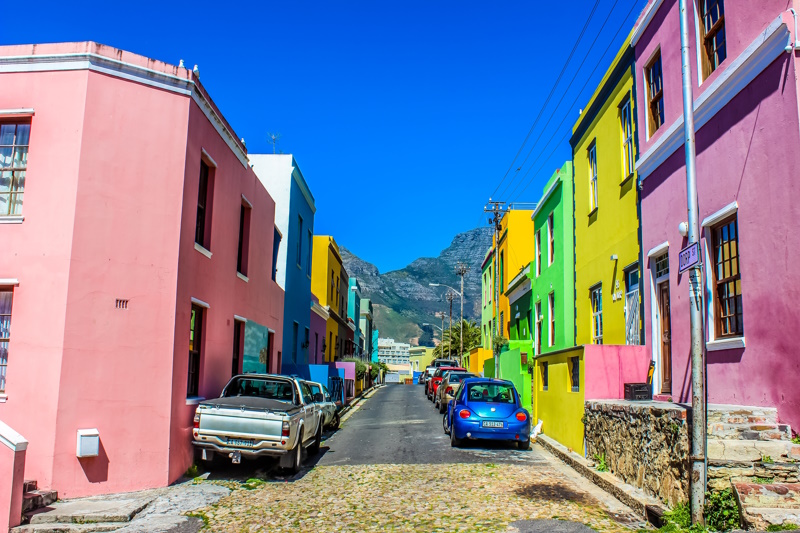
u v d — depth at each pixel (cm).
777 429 736
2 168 999
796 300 731
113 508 842
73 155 980
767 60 793
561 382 1372
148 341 1006
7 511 772
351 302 5112
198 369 1190
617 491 882
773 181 781
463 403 1467
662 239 1146
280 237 2067
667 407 822
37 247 962
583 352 1209
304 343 2459
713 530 659
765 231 797
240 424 1052
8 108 998
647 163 1221
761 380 798
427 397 3378
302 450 1216
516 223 3112
